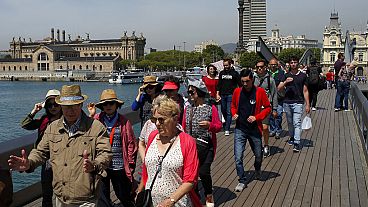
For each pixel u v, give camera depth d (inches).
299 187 259.8
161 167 136.7
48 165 179.2
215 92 429.1
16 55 7214.6
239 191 252.5
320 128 490.3
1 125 1242.0
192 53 5930.1
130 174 204.2
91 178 146.7
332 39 4264.3
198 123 215.0
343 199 235.1
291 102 367.2
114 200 236.7
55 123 151.0
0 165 159.2
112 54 6855.3
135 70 4977.9
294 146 362.0
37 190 223.1
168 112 136.3
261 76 382.0
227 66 423.2
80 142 146.6
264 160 333.4
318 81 585.3
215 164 321.4
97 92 3029.0
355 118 529.0
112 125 202.7
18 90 3363.7
